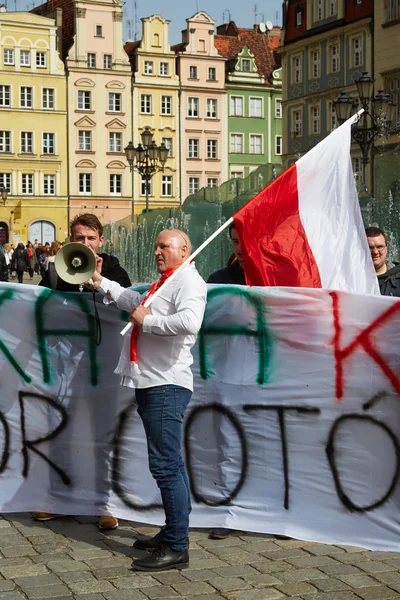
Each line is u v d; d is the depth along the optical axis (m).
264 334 5.50
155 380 4.98
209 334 5.63
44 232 62.53
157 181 65.50
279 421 5.48
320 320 5.36
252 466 5.56
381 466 5.26
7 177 61.38
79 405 5.89
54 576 4.79
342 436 5.35
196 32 65.75
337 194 5.95
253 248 5.75
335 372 5.35
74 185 62.91
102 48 62.97
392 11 42.69
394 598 4.45
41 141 62.00
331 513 5.38
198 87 66.06
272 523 5.48
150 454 5.02
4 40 60.50
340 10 46.41
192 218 21.95
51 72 61.72
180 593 4.55
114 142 64.00
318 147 5.95
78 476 5.90
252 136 68.44
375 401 5.27
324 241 5.88
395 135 38.09
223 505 5.62
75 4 61.94
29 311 5.93
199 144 66.62
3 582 4.70
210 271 19.55
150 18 64.12
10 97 60.91
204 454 5.66
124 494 5.82
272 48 71.56
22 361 5.96
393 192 18.56
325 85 48.50
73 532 5.59
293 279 5.80
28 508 5.95
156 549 4.96
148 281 25.70
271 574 4.80
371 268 5.90
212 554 5.14
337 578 4.73
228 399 5.60
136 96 64.12
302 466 5.44
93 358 5.86
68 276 5.22
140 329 5.02
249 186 20.47
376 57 43.72
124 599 4.47
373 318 5.27
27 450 5.98
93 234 5.95
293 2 51.38
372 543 5.23
